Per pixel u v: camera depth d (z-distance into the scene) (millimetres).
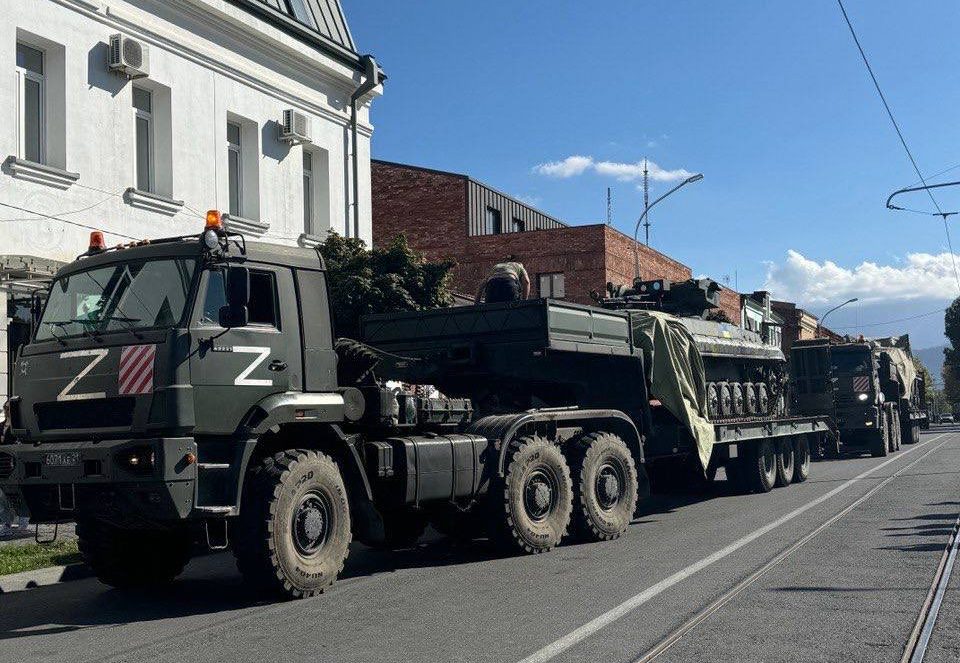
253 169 17797
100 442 7312
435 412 9688
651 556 9281
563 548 10164
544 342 10422
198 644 6316
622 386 12062
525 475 9781
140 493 7105
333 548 7984
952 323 86562
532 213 43188
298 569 7637
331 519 8008
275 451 8234
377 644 6094
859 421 24766
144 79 15375
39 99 14008
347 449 8484
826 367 25125
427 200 37719
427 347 11273
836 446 19875
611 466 10891
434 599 7539
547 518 10000
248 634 6535
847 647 5691
